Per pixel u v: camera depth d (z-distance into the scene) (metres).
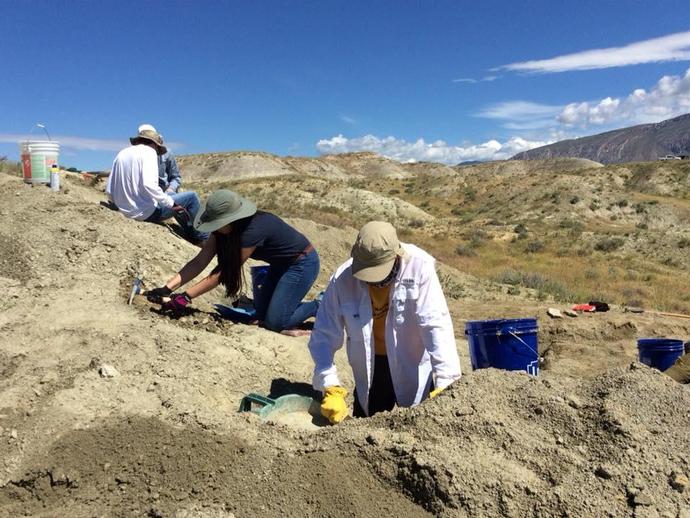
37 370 3.68
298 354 4.89
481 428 2.77
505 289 12.73
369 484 2.57
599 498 2.39
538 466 2.57
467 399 2.95
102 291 4.95
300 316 5.39
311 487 2.55
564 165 146.50
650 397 2.88
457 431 2.77
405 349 3.62
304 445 2.88
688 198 57.38
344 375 4.85
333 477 2.59
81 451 2.81
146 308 4.80
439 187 66.31
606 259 28.16
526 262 24.66
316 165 108.94
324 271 10.40
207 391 3.88
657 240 33.75
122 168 6.71
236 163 89.81
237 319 5.40
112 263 5.49
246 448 2.81
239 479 2.62
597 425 2.74
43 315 4.40
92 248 5.57
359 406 3.93
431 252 24.42
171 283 4.89
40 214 6.02
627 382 2.97
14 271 5.18
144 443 2.85
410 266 3.44
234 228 4.80
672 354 5.56
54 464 2.74
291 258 5.09
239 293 6.31
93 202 7.18
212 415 3.17
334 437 2.88
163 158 7.30
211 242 4.87
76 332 4.16
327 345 3.70
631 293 16.66
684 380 4.61
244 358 4.46
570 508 2.35
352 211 43.47
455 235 34.19
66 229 5.75
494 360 4.52
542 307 10.05
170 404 3.34
